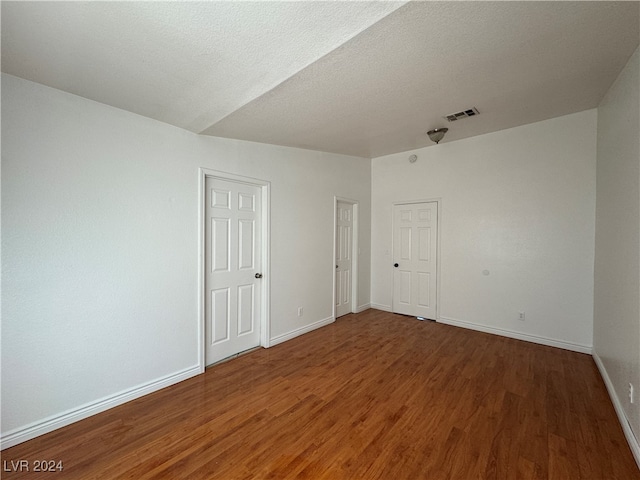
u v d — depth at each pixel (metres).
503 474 1.56
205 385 2.49
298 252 3.72
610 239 2.47
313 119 2.69
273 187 3.38
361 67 1.87
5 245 1.72
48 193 1.87
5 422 1.73
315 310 3.98
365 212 4.92
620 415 1.98
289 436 1.86
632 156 1.95
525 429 1.91
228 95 2.07
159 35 1.44
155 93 2.00
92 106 2.06
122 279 2.21
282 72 1.84
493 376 2.63
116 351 2.19
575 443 1.78
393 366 2.84
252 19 1.37
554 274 3.32
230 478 1.54
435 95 2.42
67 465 1.62
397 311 4.76
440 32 1.58
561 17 1.53
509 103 2.75
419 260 4.49
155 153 2.39
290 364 2.89
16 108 1.74
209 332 2.87
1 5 1.20
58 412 1.92
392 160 4.73
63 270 1.94
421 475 1.55
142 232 2.32
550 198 3.33
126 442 1.79
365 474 1.56
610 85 2.42
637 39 1.75
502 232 3.67
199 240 2.69
